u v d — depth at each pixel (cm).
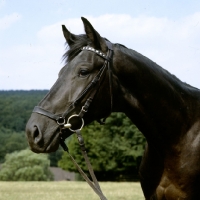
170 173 722
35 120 659
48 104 669
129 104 718
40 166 7788
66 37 720
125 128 6625
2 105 19125
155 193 747
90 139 6838
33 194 3002
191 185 709
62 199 2555
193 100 763
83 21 696
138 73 714
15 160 7775
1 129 16638
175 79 772
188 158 714
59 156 12688
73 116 670
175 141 726
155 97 724
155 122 729
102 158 6794
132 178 6950
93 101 682
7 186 4184
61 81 682
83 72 678
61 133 669
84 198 2630
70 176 9762
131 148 6631
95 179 698
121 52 717
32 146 646
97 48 700
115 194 2952
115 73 704
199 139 727
